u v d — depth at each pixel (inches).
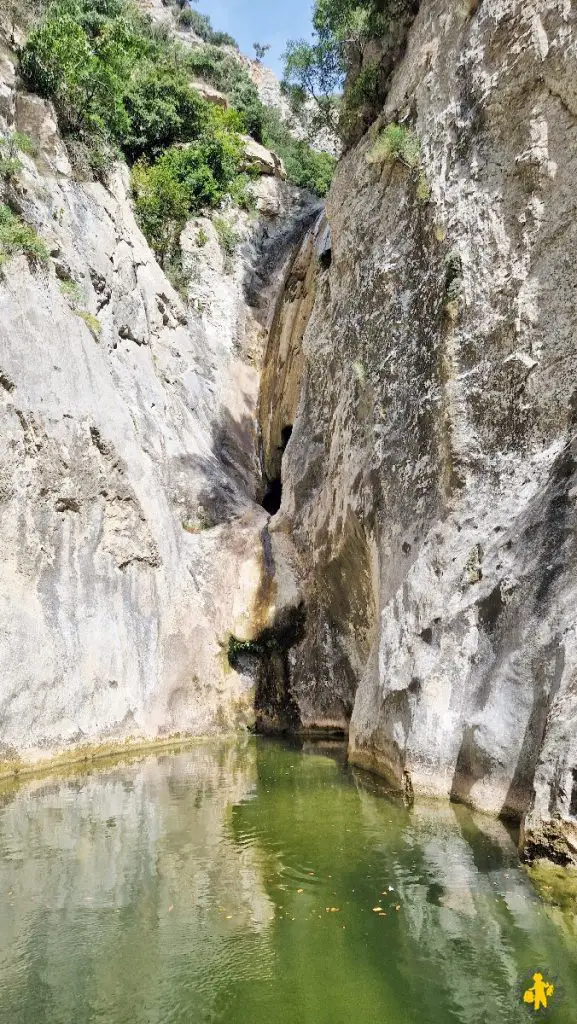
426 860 255.6
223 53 1626.5
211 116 1244.5
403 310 493.7
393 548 456.4
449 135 458.3
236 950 188.2
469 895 221.9
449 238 437.7
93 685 485.1
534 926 198.8
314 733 598.2
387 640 427.8
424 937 194.4
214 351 1028.5
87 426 537.0
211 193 1174.3
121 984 171.3
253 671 624.1
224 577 658.8
